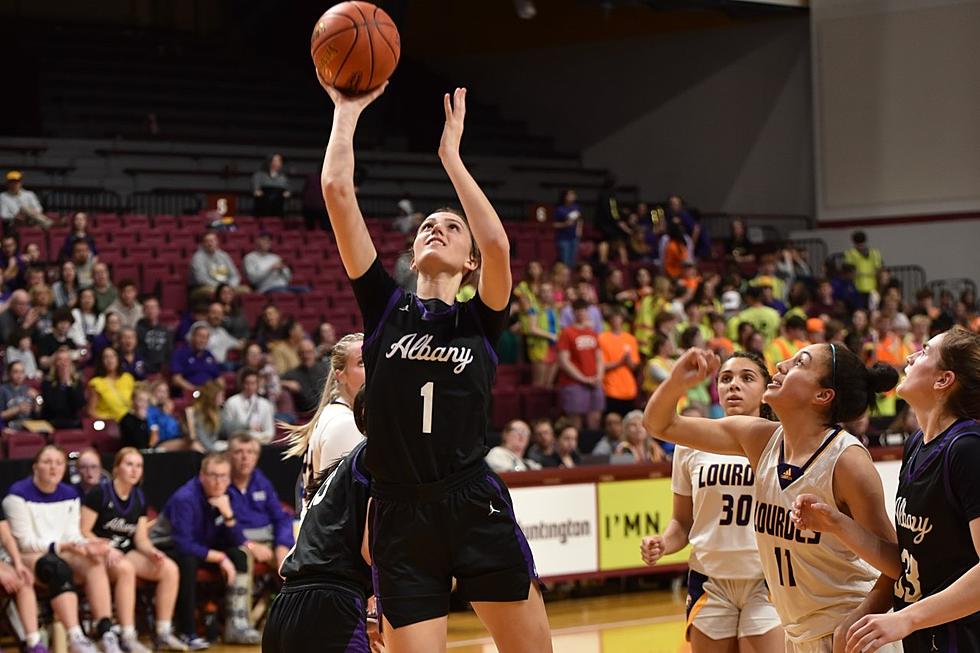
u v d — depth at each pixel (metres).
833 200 25.77
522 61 30.33
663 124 28.36
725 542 6.39
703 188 27.81
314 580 5.05
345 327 18.47
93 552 10.36
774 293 20.89
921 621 4.18
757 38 26.94
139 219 19.92
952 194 24.55
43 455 10.38
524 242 22.55
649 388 16.80
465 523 4.51
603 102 29.22
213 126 27.44
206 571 11.10
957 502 4.41
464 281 4.97
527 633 4.63
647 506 13.34
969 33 24.36
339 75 4.44
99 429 13.49
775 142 26.75
